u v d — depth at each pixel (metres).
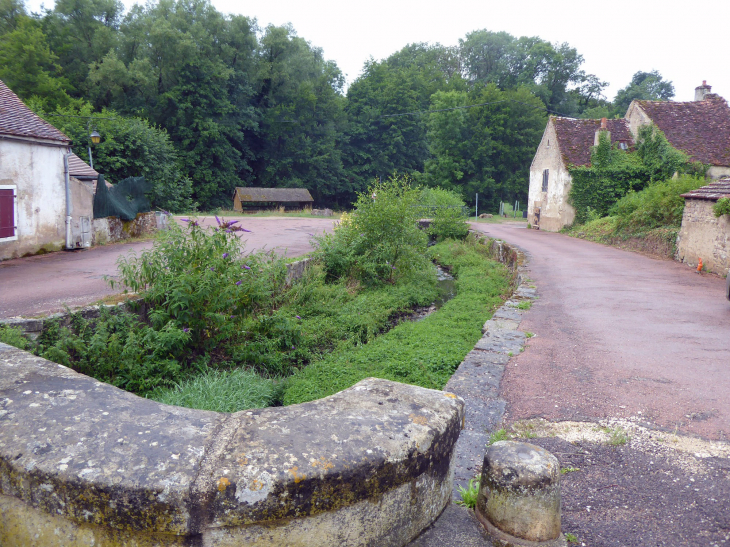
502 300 11.95
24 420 2.03
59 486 1.77
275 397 6.48
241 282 7.71
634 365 5.67
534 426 4.13
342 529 1.98
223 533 1.80
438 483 2.44
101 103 45.12
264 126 55.16
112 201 18.03
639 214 18.39
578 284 11.33
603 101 79.69
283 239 20.69
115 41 45.12
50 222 14.69
